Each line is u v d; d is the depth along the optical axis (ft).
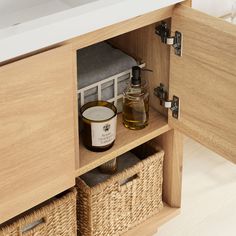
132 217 5.99
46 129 4.54
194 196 6.86
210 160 7.43
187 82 5.13
